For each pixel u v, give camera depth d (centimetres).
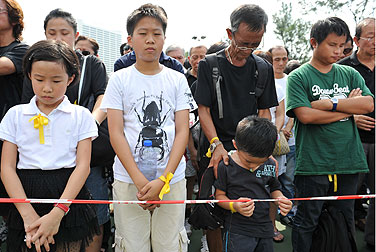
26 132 152
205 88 207
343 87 219
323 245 208
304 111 210
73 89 211
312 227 216
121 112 173
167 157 174
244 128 170
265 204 180
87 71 221
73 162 158
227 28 205
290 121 325
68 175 155
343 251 204
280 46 350
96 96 223
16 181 147
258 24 183
